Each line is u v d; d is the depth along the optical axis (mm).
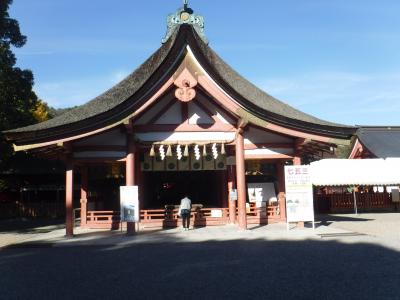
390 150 33688
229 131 18703
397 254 11570
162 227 19859
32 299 7617
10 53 25797
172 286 8367
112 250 13531
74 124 16516
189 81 16953
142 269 10188
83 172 21078
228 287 8180
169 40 23312
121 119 16875
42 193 36031
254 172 25891
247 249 13008
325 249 12672
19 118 26547
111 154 17844
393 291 7633
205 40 24062
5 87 25266
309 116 21250
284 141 19266
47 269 10500
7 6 25344
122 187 17234
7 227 24125
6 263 11555
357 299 7172
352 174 28250
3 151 26609
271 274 9281
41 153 19094
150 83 16922
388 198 31906
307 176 17391
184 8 24062
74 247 14477
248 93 21828
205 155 19422
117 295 7773
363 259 10875
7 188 35031
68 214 17391
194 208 20703
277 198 21797
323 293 7590
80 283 8820
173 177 23859
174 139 18469
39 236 17953
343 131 18328
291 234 16328
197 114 18781
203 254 12219
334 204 31406
